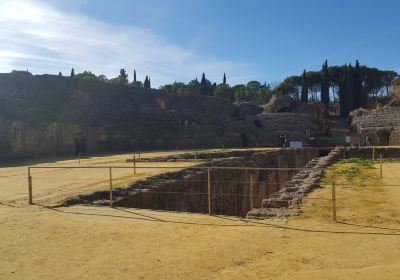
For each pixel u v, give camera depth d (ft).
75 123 171.63
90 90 206.59
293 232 37.76
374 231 37.86
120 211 48.57
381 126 202.80
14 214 46.14
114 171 87.71
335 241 34.68
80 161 120.57
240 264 29.68
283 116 237.04
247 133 223.51
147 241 35.58
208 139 210.59
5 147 145.79
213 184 84.28
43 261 30.83
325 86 340.59
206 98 260.42
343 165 106.63
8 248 33.86
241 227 39.88
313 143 221.05
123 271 28.63
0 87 183.32
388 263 29.09
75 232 38.50
